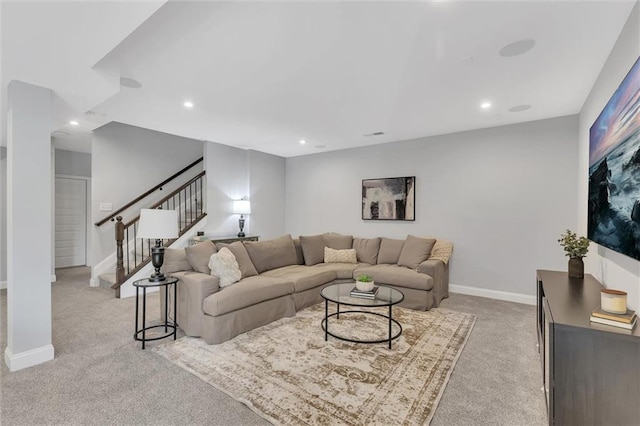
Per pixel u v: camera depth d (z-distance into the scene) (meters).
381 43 2.24
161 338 2.88
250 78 2.82
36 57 2.05
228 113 3.83
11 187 2.35
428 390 2.11
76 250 6.61
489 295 4.43
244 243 4.13
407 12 1.89
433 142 4.93
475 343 2.88
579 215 3.63
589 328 1.51
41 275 2.47
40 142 2.47
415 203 5.10
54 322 3.34
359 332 3.10
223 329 2.84
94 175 5.06
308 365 2.43
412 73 2.71
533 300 4.12
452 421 1.81
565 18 1.93
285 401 1.97
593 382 1.51
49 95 2.52
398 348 2.75
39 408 1.89
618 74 2.12
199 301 2.88
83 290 4.67
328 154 6.20
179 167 6.28
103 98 2.68
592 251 2.84
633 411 1.45
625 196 1.76
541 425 1.78
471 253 4.59
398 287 4.01
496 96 3.25
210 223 5.55
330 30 2.08
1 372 2.29
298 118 4.04
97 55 2.04
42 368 2.36
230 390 2.09
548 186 4.02
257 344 2.81
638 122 1.60
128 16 1.63
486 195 4.46
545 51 2.33
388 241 4.96
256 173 6.23
